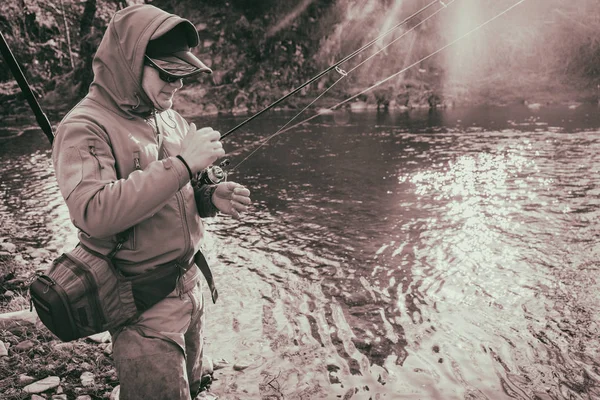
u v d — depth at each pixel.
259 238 5.30
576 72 18.91
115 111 1.82
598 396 2.69
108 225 1.60
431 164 8.45
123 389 1.90
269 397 2.71
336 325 3.48
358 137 11.45
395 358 3.08
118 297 1.83
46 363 2.97
